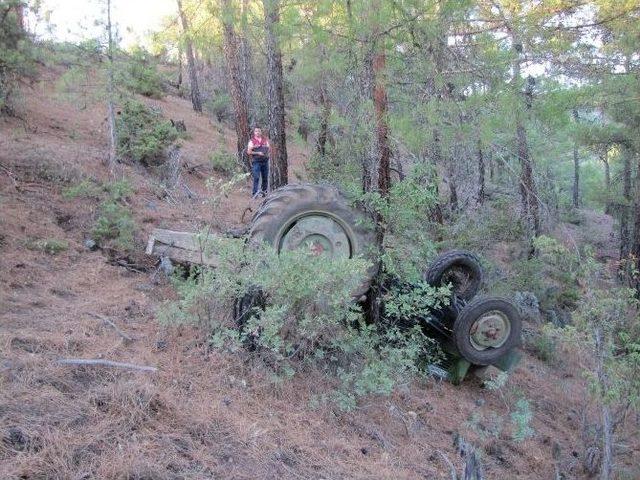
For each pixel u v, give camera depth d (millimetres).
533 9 12117
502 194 14289
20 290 6043
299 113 13008
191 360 4988
